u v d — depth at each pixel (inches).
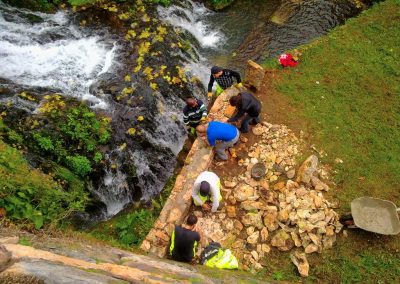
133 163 365.4
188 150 371.2
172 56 436.1
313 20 491.2
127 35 449.4
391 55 412.5
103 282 157.4
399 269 277.4
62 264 162.1
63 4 474.6
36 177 253.3
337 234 291.9
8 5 462.9
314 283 272.4
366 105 373.4
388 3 461.4
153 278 185.8
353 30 439.5
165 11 474.9
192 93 418.6
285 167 325.4
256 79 367.6
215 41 474.6
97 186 350.6
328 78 395.2
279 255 281.4
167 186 351.3
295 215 292.2
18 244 169.8
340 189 317.4
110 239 301.9
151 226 307.9
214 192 275.4
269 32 479.8
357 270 277.4
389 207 286.4
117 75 416.8
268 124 350.0
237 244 283.1
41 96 385.4
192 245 252.5
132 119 383.2
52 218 224.5
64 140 353.7
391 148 343.9
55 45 440.8
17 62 417.7
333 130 354.9
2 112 360.2
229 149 330.0
